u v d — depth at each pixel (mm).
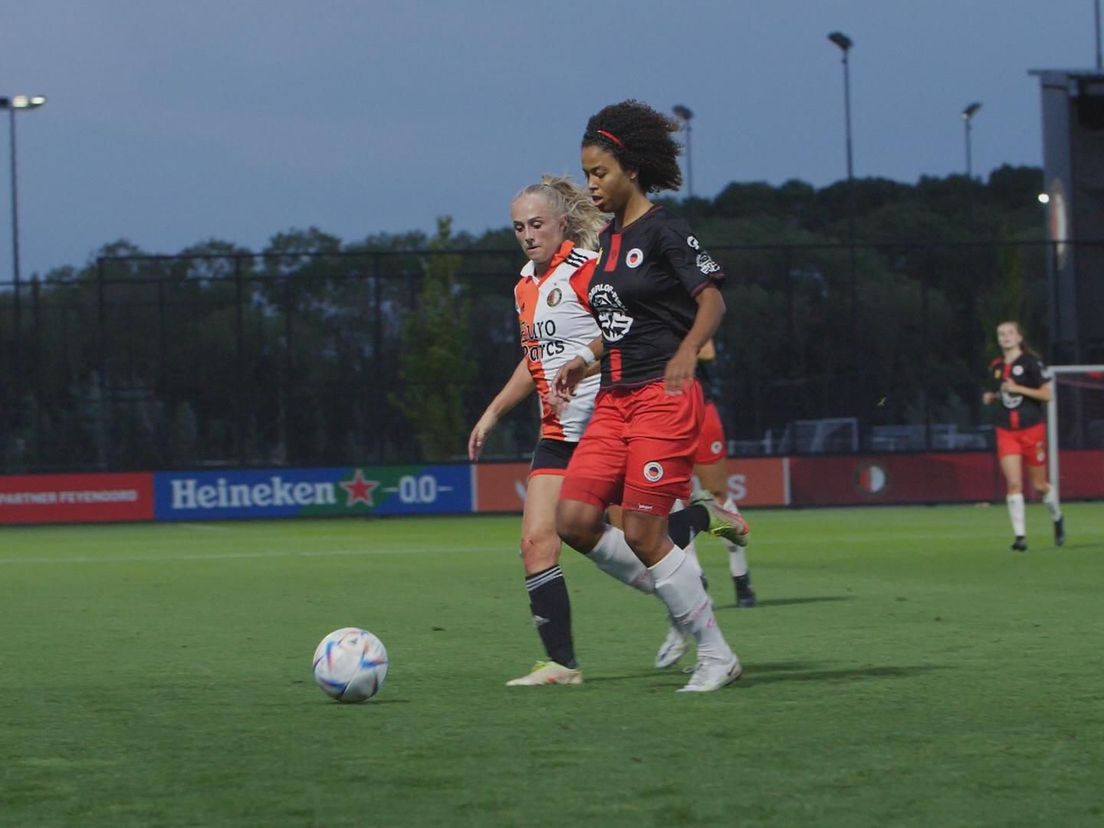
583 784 11094
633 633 23031
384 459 82562
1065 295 86562
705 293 15055
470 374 82875
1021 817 10016
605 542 16938
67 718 14766
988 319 86938
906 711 14383
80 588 34031
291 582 35031
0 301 81750
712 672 16031
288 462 82438
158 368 82062
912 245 86562
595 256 17938
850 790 10828
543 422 17969
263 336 82250
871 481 78188
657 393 15664
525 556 17297
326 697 16062
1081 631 22188
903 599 28047
